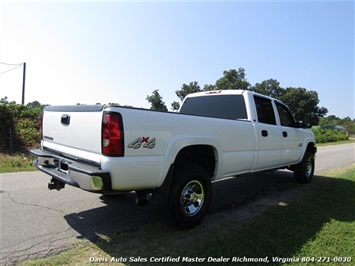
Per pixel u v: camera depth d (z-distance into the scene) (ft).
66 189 17.48
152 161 9.95
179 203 11.03
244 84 152.46
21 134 41.55
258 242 10.44
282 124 19.01
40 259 8.92
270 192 18.62
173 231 11.39
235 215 13.69
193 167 11.76
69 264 8.68
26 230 11.13
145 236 10.86
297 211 14.21
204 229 11.71
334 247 10.25
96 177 8.79
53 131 12.64
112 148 9.04
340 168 30.60
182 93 153.58
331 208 14.88
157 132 10.15
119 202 15.11
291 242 10.52
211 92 18.11
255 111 16.16
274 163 17.65
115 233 11.07
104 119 9.21
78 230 11.28
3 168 25.48
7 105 41.14
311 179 22.26
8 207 13.84
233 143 13.80
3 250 9.44
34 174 22.45
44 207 13.98
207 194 12.32
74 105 11.03
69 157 11.16
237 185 20.71
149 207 14.39
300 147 20.70
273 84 218.79
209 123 12.39
